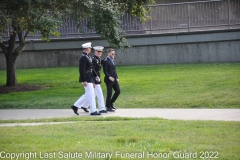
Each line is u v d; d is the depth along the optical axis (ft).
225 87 201.26
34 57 309.01
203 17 287.69
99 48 175.32
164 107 181.98
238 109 167.63
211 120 139.95
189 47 287.28
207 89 201.05
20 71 291.38
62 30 303.89
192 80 222.48
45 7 208.44
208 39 283.59
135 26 294.46
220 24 285.43
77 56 303.48
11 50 239.09
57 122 148.77
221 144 104.99
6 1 204.64
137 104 187.73
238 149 100.48
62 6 212.43
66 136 116.57
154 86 217.15
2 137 116.67
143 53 293.23
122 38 215.51
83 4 208.23
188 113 161.99
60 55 305.73
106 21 208.64
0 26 200.95
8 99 208.44
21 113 176.55
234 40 280.51
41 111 181.16
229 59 281.95
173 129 122.62
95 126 130.31
